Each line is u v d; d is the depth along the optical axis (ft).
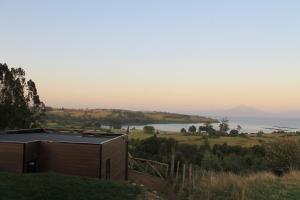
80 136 90.07
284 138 120.98
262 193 68.85
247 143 224.94
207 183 77.77
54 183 56.75
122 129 326.44
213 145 213.46
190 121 617.21
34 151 73.31
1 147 71.31
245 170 115.34
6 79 157.07
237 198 65.21
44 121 179.93
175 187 77.66
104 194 55.57
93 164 71.20
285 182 78.59
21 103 161.68
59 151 73.46
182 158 141.49
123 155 87.15
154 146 182.50
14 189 52.29
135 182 84.48
